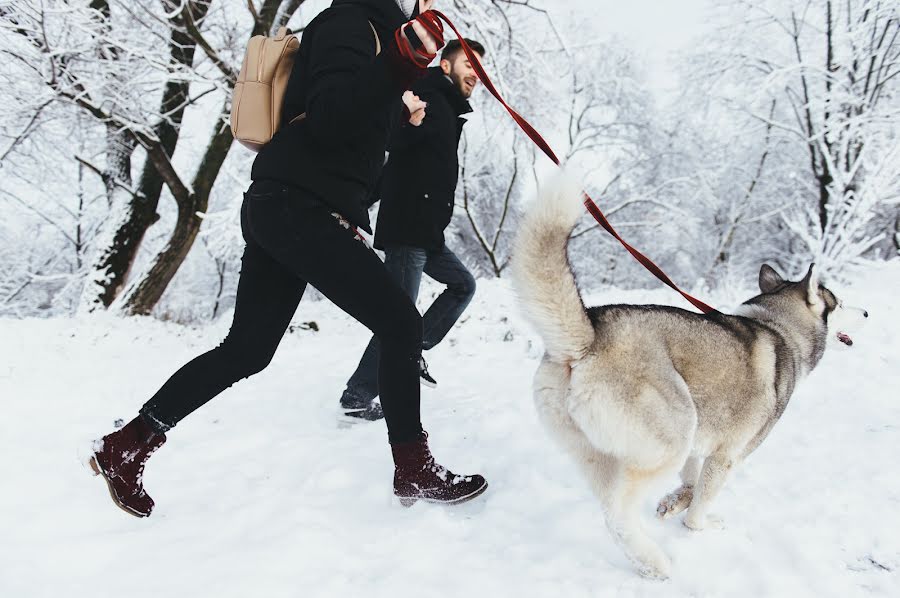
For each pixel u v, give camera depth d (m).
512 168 16.75
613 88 15.37
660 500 2.69
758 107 14.28
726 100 14.44
